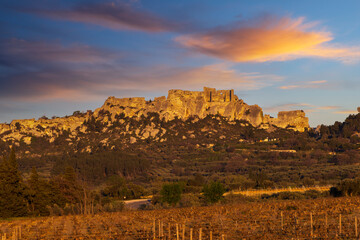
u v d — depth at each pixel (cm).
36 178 7169
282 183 11631
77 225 4234
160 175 16338
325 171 13612
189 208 6378
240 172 15450
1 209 6125
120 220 4625
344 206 5047
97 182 15088
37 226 4288
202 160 18962
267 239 2955
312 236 2972
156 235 3334
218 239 2984
